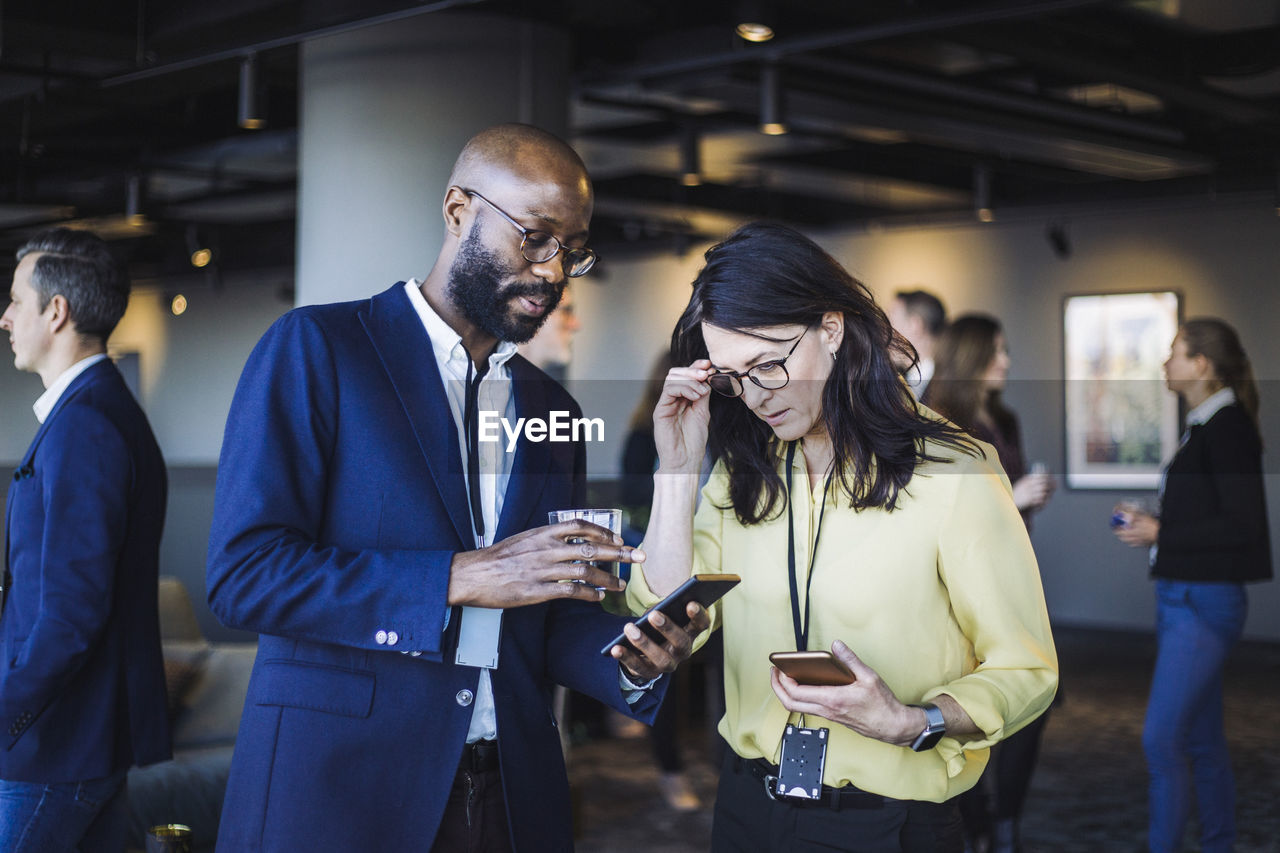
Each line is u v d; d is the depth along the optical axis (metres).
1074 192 9.54
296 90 7.20
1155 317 9.49
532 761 1.72
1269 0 5.96
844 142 8.30
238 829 1.62
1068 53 5.79
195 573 5.66
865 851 1.61
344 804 1.59
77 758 2.05
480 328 1.72
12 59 6.30
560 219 1.67
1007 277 10.30
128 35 5.28
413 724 1.61
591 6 5.18
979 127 6.92
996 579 1.59
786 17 5.37
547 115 5.19
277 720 1.62
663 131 8.52
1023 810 4.52
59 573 1.99
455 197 1.71
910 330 3.81
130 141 8.10
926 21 4.79
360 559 1.56
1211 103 6.69
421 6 4.26
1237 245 9.14
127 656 2.14
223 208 11.41
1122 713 6.34
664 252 11.70
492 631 1.67
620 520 1.64
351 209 5.01
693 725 5.68
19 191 9.99
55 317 2.18
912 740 1.51
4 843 2.00
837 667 1.48
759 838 1.69
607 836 4.14
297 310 1.68
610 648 1.65
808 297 1.60
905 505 1.62
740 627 1.75
